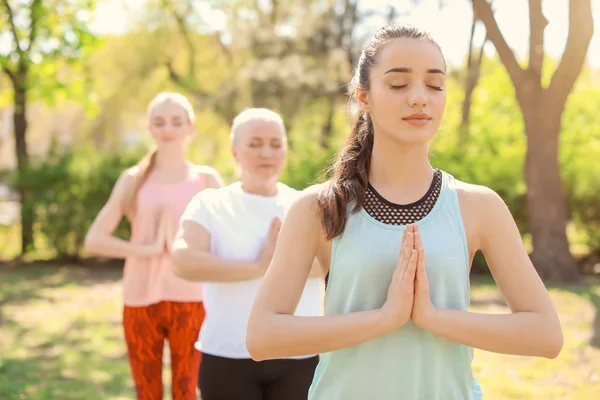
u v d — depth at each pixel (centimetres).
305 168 1261
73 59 1470
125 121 2723
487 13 1055
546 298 168
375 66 170
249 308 296
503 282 171
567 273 1052
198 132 2511
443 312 162
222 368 294
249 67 2106
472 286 1011
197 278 298
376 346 171
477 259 1133
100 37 1503
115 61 2480
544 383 554
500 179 1173
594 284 1010
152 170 406
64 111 3256
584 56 1025
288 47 2183
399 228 168
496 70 1770
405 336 170
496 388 542
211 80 2483
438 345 171
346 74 2141
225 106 2186
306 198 176
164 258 386
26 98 1448
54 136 1426
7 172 1381
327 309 176
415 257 160
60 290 1056
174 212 394
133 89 2530
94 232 392
